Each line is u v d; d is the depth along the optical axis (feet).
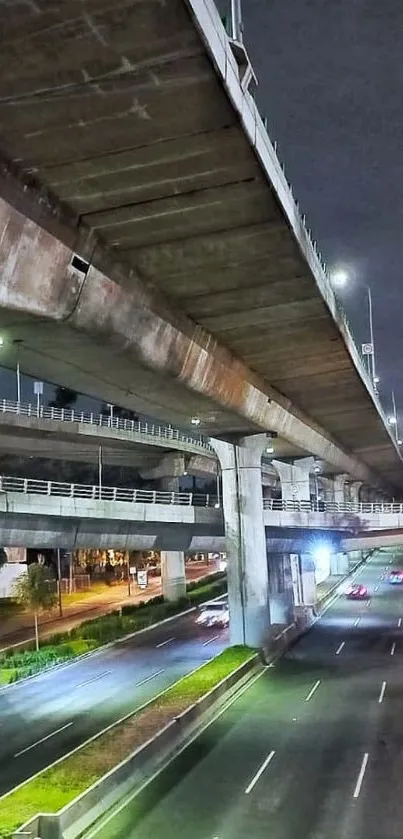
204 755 88.84
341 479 325.21
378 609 238.68
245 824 66.33
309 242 81.35
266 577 162.61
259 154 57.16
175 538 182.70
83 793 68.49
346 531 229.25
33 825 61.77
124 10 40.70
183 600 260.01
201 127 52.60
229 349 115.85
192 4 41.01
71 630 200.85
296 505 234.38
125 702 127.85
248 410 140.26
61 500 155.43
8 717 119.65
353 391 159.63
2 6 39.91
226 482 165.37
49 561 304.50
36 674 156.76
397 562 419.74
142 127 51.90
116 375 97.04
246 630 159.12
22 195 56.29
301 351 120.16
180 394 112.88
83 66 45.29
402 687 124.77
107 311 75.82
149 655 176.14
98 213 64.13
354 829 64.13
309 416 189.37
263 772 81.20
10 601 265.95
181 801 73.20
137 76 46.55
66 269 66.13
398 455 312.91
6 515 146.92
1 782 84.58
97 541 167.22
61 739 104.42
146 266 77.25
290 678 136.36
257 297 90.53
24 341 76.89
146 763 82.79
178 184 60.39
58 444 234.99
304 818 67.21
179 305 91.50
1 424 202.90
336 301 105.91
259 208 66.08
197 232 69.87
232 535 163.02
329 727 99.81
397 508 253.03
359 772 79.77
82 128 51.47
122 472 324.39
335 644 175.32
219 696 115.14
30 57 44.21
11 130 50.93
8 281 58.75
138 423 267.80
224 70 47.62
